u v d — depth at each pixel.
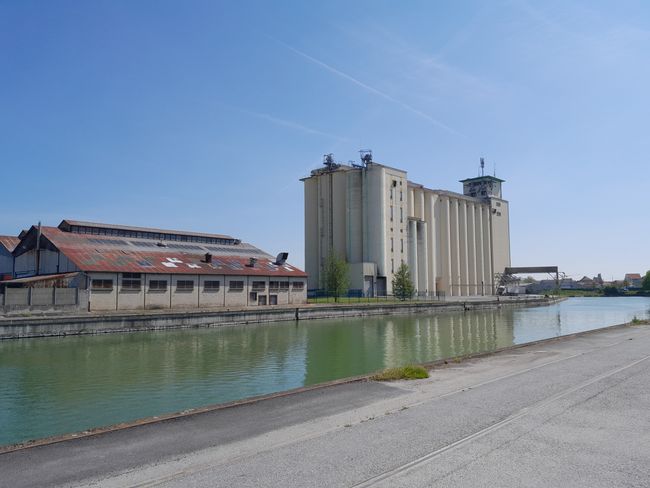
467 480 6.36
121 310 47.03
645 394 11.43
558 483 6.27
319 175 94.50
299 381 20.86
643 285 179.25
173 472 6.72
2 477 6.58
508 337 39.69
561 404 10.45
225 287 56.44
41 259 52.75
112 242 55.97
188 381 20.89
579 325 52.16
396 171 91.00
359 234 88.88
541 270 123.69
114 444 7.96
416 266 93.75
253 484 6.28
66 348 31.48
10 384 20.42
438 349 31.75
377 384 12.83
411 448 7.63
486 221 123.75
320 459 7.18
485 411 9.88
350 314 60.81
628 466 6.86
